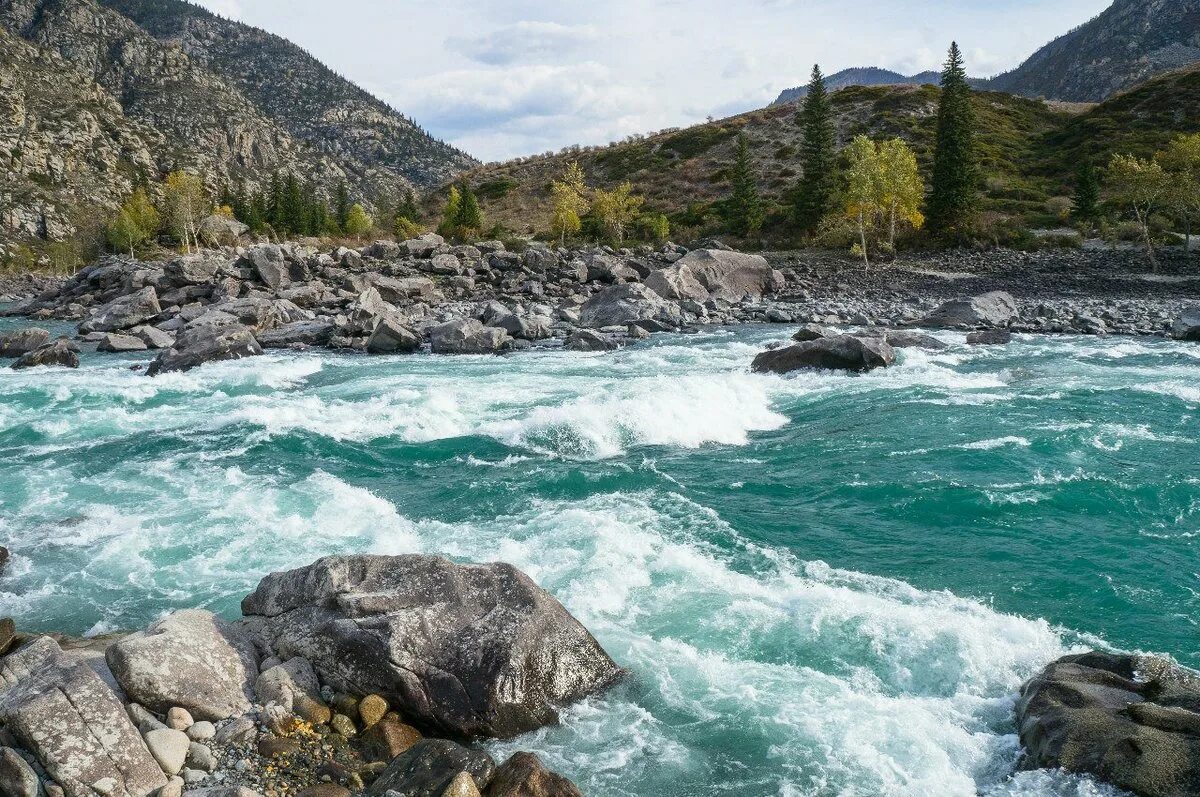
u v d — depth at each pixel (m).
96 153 178.12
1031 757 7.21
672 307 42.78
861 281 56.97
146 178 185.50
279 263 51.88
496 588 9.21
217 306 41.62
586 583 11.00
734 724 8.06
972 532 13.02
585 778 7.37
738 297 52.16
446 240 91.81
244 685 8.49
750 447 18.05
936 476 15.41
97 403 23.89
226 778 7.20
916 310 42.66
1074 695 7.61
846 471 16.02
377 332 34.75
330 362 32.28
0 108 165.00
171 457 18.03
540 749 7.86
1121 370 25.44
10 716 7.09
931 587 11.16
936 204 69.06
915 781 7.10
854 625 9.85
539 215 103.75
